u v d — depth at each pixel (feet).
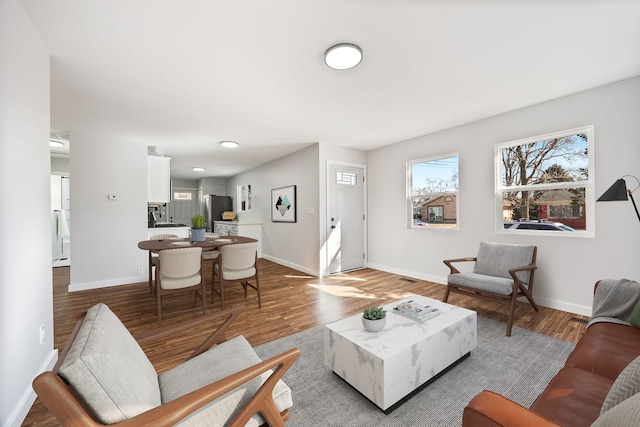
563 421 2.97
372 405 5.16
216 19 5.51
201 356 4.39
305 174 16.42
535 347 7.17
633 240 8.16
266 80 8.07
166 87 8.43
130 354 3.38
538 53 6.81
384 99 9.52
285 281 14.33
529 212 10.49
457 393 5.45
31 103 5.44
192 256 9.34
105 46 6.34
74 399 2.38
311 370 6.30
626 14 5.43
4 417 4.27
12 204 4.61
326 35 6.07
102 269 13.20
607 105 8.52
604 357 4.12
